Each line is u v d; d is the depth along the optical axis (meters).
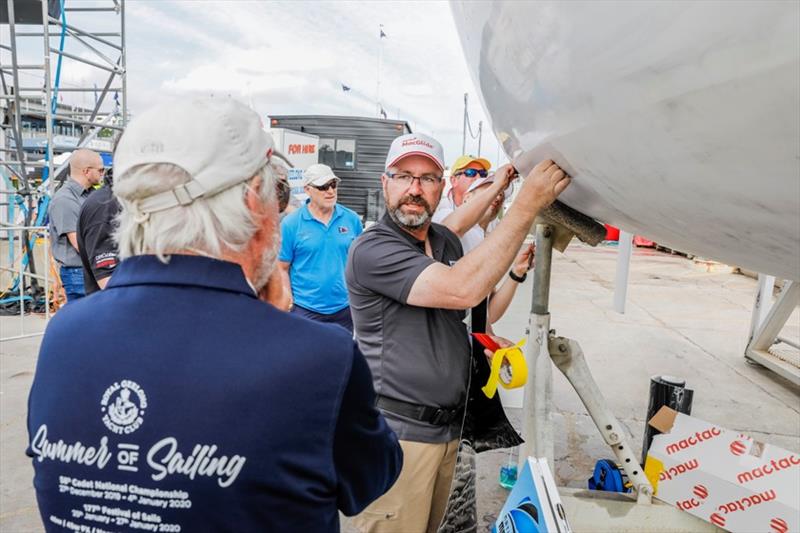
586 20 0.64
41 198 6.10
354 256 1.51
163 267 0.69
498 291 2.21
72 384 0.67
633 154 0.76
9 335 4.86
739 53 0.50
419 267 1.39
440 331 1.52
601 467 2.19
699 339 5.23
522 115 1.03
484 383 1.65
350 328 3.48
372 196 10.12
